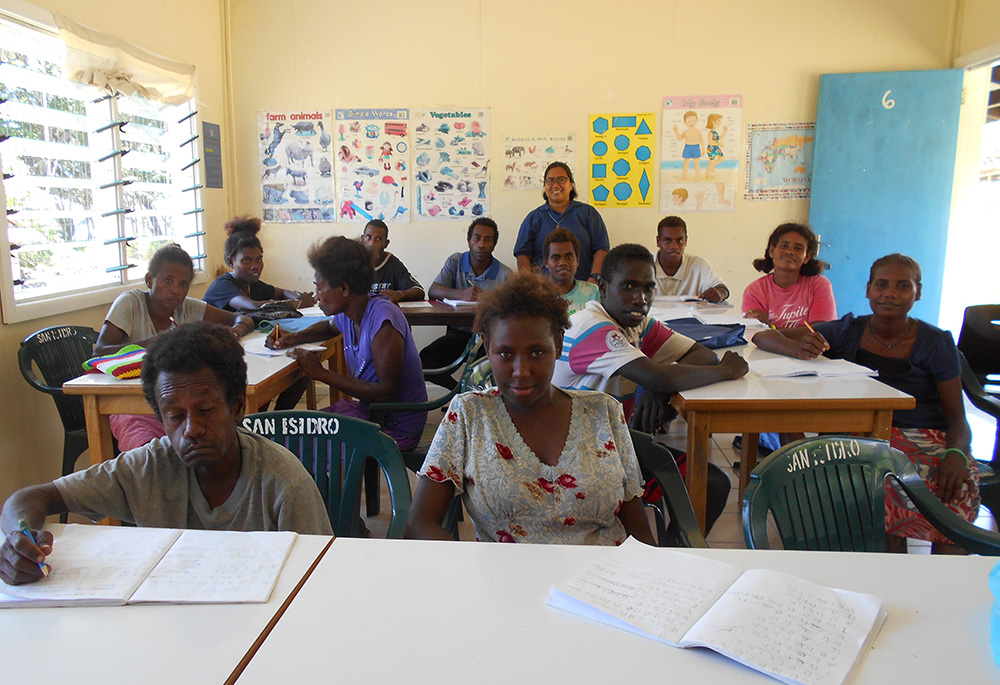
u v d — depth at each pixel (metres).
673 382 1.90
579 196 4.64
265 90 4.63
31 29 2.88
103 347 2.44
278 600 0.90
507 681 0.74
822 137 4.45
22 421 2.78
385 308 2.31
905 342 2.23
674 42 4.47
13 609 0.88
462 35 4.53
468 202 4.67
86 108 3.24
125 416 2.25
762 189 4.59
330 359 3.14
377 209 4.71
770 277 3.33
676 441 3.37
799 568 1.00
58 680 0.74
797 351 2.33
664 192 4.61
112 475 1.18
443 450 1.26
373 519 2.63
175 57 4.00
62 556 0.99
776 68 4.47
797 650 0.78
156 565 0.98
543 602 0.90
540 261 4.40
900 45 4.41
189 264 2.58
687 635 0.80
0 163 2.67
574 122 4.57
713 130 4.53
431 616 0.87
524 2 4.48
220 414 1.17
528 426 1.27
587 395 1.32
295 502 1.23
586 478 1.23
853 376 2.09
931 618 0.87
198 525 1.24
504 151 4.61
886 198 4.46
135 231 3.66
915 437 2.16
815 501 1.34
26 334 2.80
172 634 0.83
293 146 4.68
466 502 1.29
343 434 1.55
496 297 1.23
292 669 0.76
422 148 4.63
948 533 1.34
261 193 4.73
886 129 4.40
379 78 4.59
